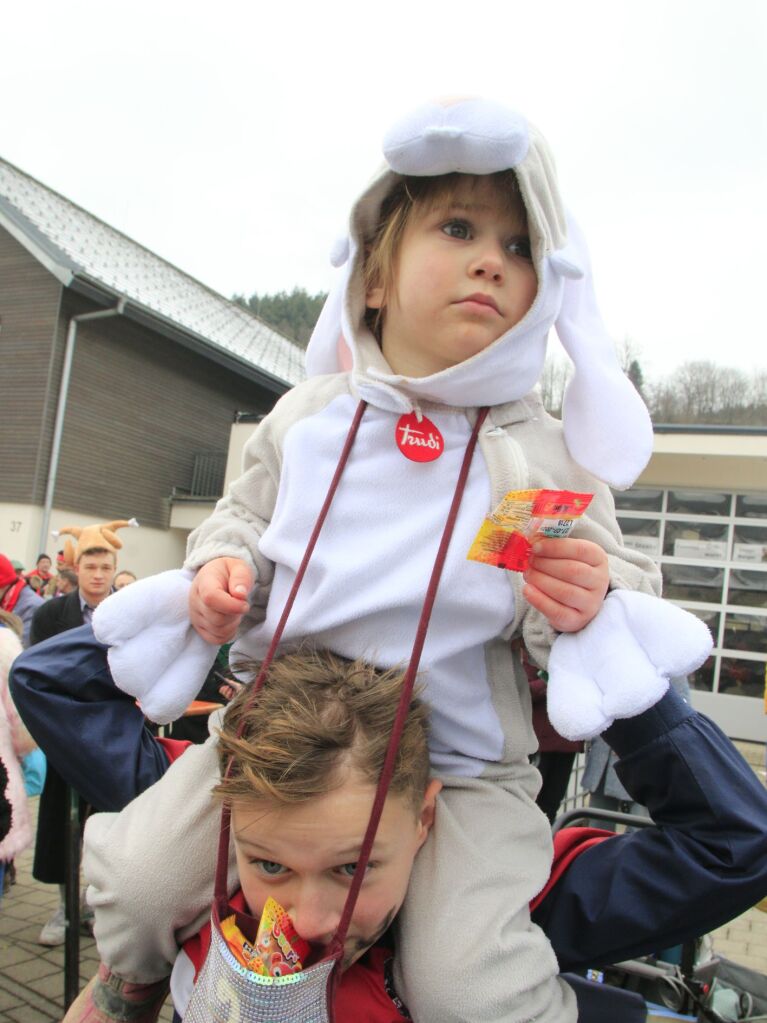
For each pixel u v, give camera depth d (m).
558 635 1.06
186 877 1.05
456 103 1.03
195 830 1.07
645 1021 1.31
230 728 1.00
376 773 0.88
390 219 1.15
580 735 0.97
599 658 0.99
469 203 1.06
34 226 15.91
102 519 16.73
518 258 1.09
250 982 0.82
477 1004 0.92
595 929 1.07
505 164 1.03
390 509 1.10
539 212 1.05
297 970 0.85
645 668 0.96
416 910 1.00
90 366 16.42
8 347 15.83
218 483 19.48
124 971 1.10
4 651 2.92
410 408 1.11
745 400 26.58
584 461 1.14
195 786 1.11
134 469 17.50
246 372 19.20
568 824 2.17
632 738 1.07
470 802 1.08
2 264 15.99
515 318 1.08
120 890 1.06
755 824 1.00
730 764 1.04
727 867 1.00
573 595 0.99
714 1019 1.82
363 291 1.20
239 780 0.88
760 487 11.18
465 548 1.06
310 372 1.41
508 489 1.08
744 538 11.31
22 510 15.42
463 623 1.07
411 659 0.96
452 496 1.10
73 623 4.68
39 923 3.88
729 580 11.28
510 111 1.02
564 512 0.94
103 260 18.69
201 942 1.05
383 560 1.06
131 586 1.13
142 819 1.11
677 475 11.11
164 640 1.11
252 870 0.91
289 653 1.09
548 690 1.02
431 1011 0.94
